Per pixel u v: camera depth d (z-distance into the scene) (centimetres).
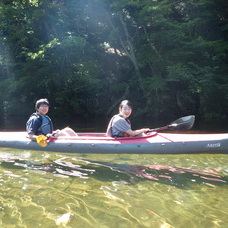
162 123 1088
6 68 1395
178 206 247
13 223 213
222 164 381
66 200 255
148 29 1388
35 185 292
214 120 1204
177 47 1262
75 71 1372
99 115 1481
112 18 1386
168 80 1249
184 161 394
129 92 1471
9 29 1287
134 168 361
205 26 1366
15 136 472
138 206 246
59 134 461
